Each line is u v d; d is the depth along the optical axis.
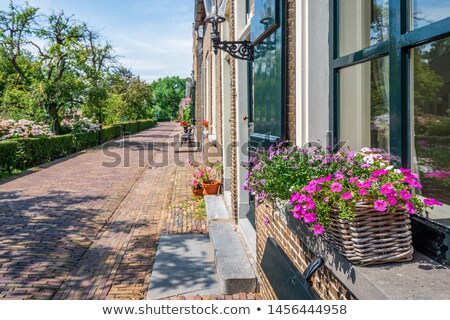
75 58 21.19
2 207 8.04
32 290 4.23
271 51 3.06
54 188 10.27
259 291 3.94
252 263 4.29
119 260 5.13
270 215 3.37
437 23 1.56
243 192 5.68
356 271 1.55
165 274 4.47
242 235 5.20
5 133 17.20
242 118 5.67
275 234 3.20
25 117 20.78
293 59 2.77
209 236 5.72
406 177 1.61
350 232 1.59
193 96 22.27
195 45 18.88
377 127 2.15
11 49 20.97
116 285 4.38
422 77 1.76
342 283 1.80
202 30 14.63
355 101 2.30
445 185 1.79
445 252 1.56
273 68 3.01
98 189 10.13
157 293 4.01
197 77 19.00
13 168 13.84
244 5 5.44
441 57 1.68
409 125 1.78
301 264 2.50
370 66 2.18
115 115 34.66
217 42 4.40
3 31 20.77
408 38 1.73
